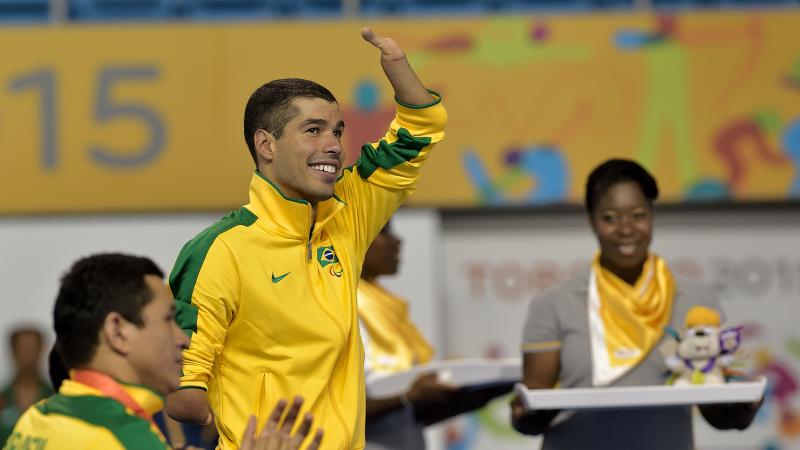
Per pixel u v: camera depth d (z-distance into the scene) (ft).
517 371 57.21
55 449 29.19
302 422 32.35
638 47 92.07
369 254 59.57
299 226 37.27
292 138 37.04
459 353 92.89
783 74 91.61
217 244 36.63
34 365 83.82
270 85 37.96
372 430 56.75
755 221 93.56
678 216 93.61
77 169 91.40
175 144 91.61
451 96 92.22
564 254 93.35
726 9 92.68
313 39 92.12
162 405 30.60
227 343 36.91
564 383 47.78
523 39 92.38
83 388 29.89
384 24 92.53
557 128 91.91
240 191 91.45
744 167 91.30
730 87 91.71
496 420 89.92
